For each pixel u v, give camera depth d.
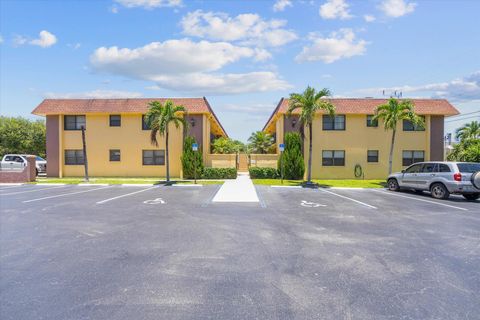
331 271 5.46
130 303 4.29
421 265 5.80
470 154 24.02
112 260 6.02
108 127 27.16
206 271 5.45
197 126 26.72
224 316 3.94
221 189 18.56
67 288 4.78
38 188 19.52
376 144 26.38
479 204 13.27
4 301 4.36
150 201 13.70
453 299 4.44
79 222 9.41
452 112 25.42
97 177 27.12
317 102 20.92
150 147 26.98
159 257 6.18
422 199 14.77
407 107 21.97
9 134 38.97
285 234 7.98
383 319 3.89
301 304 4.26
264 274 5.31
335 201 13.91
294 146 25.50
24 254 6.41
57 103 27.52
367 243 7.20
